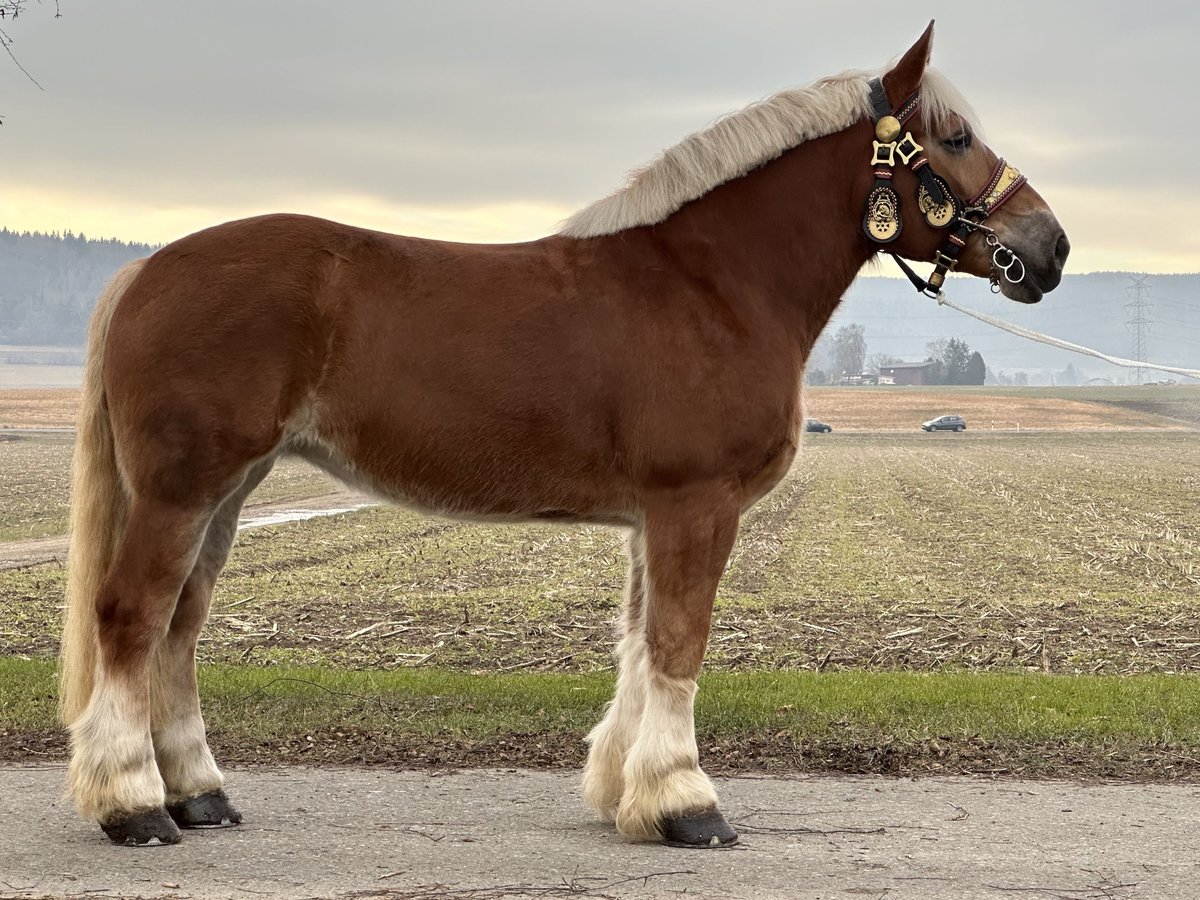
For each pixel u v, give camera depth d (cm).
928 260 584
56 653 1061
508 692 821
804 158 565
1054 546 2191
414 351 508
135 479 495
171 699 530
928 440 8244
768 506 3070
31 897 438
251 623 1273
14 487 3475
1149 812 565
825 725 728
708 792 516
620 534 2419
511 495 526
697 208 550
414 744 687
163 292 498
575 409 516
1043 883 466
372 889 450
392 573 1773
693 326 526
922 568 1866
